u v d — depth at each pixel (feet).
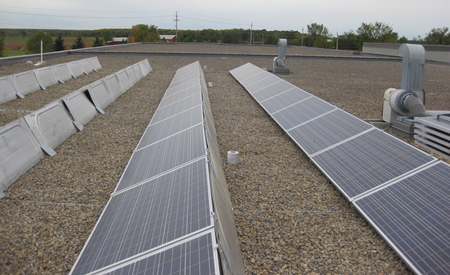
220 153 28.04
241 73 69.92
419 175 17.56
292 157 27.07
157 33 353.31
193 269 9.56
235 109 43.14
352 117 27.09
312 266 14.52
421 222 14.94
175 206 13.55
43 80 55.42
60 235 16.67
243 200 20.29
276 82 49.42
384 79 71.15
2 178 21.13
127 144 30.04
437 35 220.84
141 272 10.44
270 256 15.19
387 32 255.29
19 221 17.66
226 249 11.41
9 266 14.26
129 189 18.40
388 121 33.58
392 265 14.53
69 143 30.01
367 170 20.01
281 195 20.89
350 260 14.90
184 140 21.99
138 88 57.47
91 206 19.51
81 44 231.71
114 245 13.07
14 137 23.63
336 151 23.66
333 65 94.22
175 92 45.34
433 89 60.80
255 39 310.45
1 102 43.60
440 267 12.82
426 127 27.76
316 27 312.09
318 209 19.22
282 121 33.81
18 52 248.93
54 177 23.15
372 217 16.52
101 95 43.52
